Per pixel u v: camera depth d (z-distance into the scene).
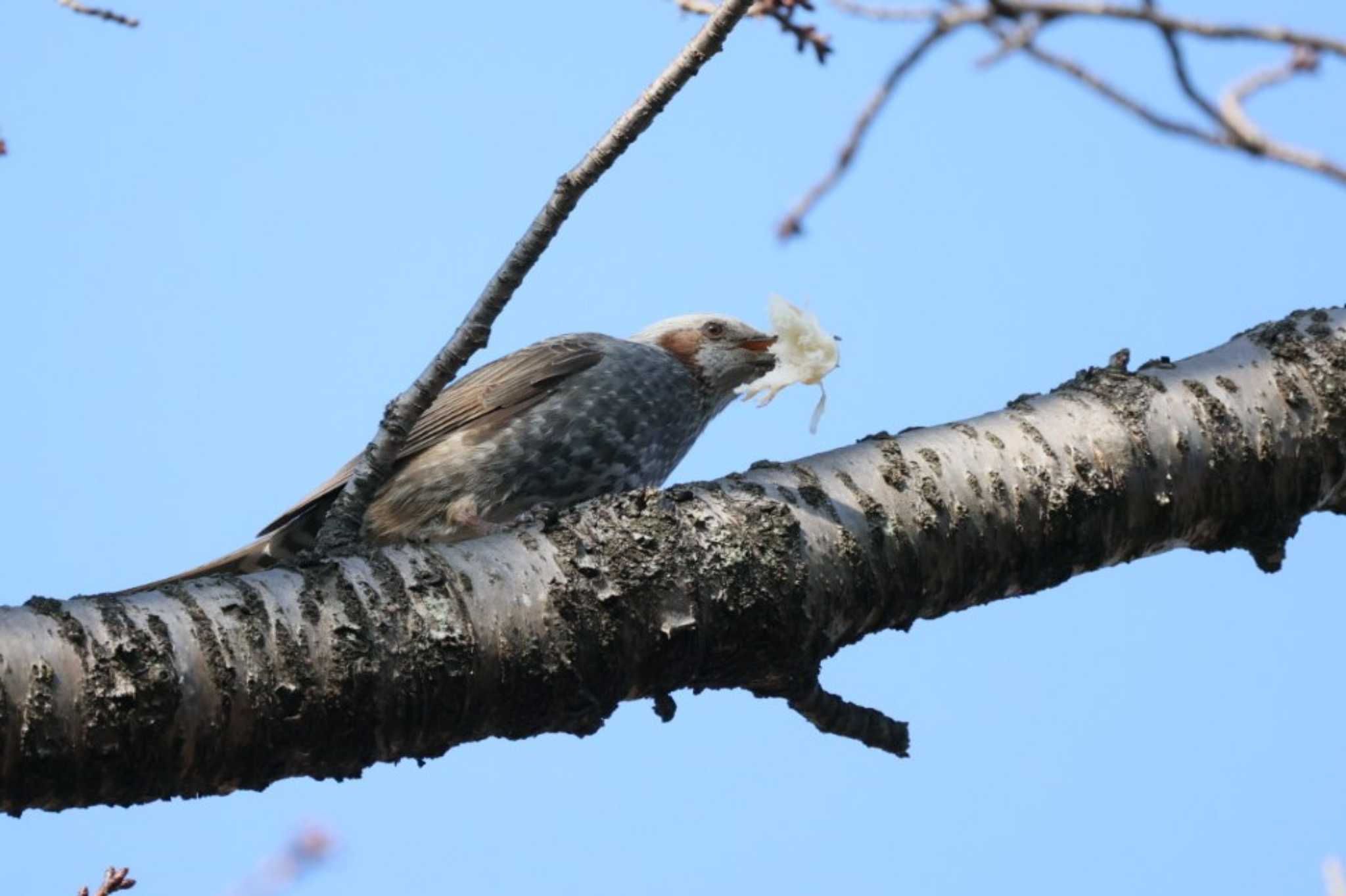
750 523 7.36
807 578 7.35
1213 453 8.21
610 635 7.00
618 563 7.11
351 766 6.69
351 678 6.54
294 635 6.52
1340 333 8.66
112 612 6.32
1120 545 8.12
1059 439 8.09
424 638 6.71
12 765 5.99
